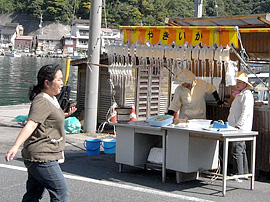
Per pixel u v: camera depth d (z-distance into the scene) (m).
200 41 6.40
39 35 109.69
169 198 5.92
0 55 105.50
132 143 7.12
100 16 11.53
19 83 39.50
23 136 4.01
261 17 6.99
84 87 12.77
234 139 6.05
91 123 11.84
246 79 6.76
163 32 6.83
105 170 7.62
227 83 6.34
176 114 8.60
